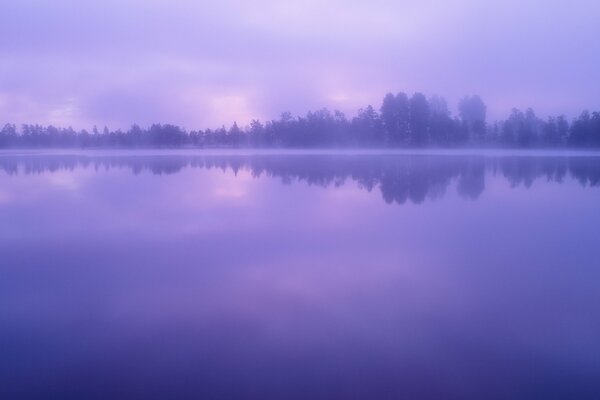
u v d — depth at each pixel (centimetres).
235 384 440
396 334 529
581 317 563
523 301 612
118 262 795
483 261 776
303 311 591
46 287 679
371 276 709
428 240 914
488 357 480
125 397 427
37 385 443
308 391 431
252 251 853
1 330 547
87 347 510
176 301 625
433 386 436
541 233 955
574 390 428
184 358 486
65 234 1000
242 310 594
